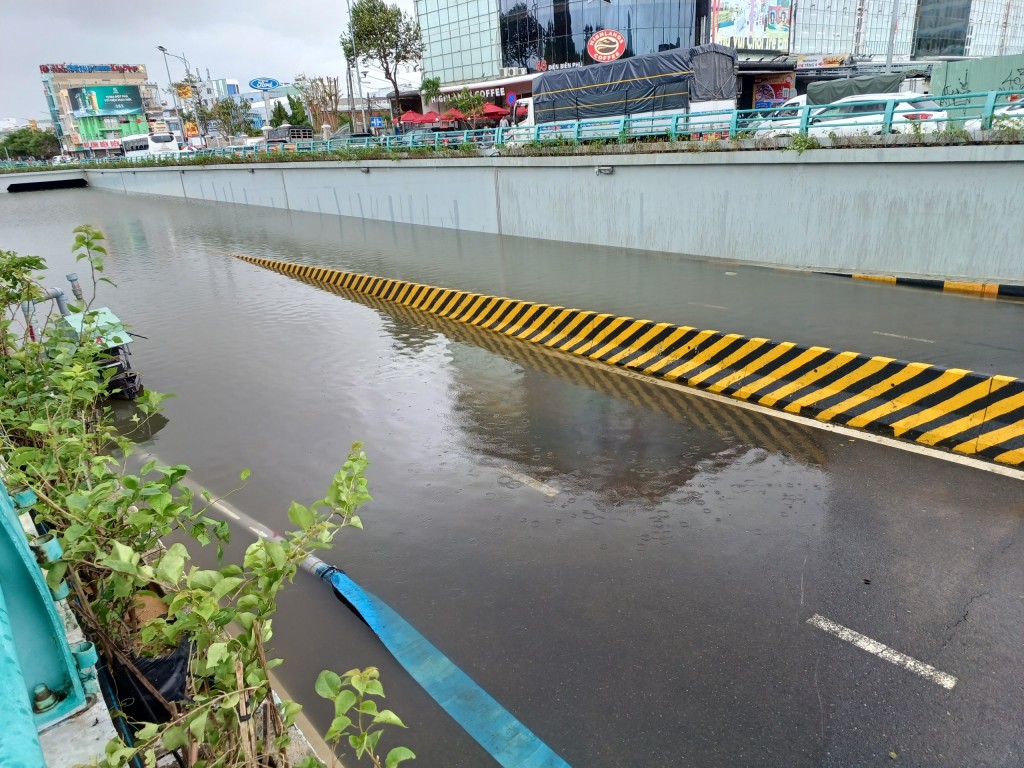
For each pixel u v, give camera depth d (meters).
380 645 3.98
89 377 4.06
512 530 5.10
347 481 2.05
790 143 14.11
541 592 4.37
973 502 5.12
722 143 15.24
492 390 8.15
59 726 1.69
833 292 11.98
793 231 14.33
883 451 6.03
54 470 3.11
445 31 46.62
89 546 2.38
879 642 3.78
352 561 4.80
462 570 4.64
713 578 4.41
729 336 7.83
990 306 10.67
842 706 3.38
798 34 49.97
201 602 1.61
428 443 6.75
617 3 38.78
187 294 14.75
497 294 12.93
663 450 6.30
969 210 11.88
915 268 12.74
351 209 28.39
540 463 6.18
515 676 3.68
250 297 14.22
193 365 9.70
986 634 3.81
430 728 3.38
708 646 3.82
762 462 5.96
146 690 2.65
